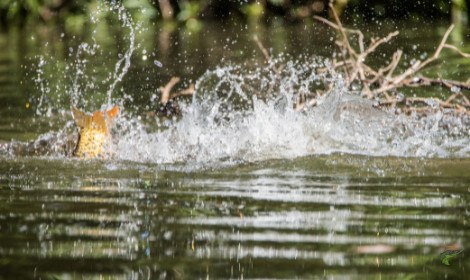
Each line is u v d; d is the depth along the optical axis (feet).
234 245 18.22
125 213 20.92
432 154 27.84
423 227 19.57
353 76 36.50
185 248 18.06
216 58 55.11
